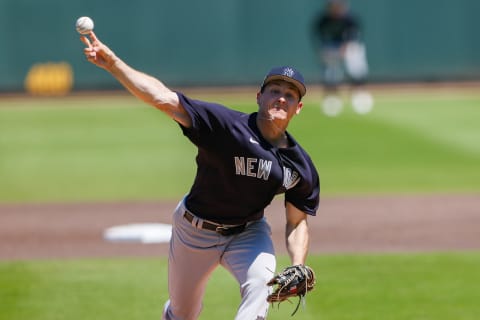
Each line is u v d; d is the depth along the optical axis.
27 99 95.81
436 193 47.56
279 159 17.75
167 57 102.56
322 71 102.81
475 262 31.98
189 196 18.70
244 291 17.98
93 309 26.02
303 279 17.39
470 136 67.12
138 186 50.62
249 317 17.62
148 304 26.56
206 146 17.52
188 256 18.84
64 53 102.00
